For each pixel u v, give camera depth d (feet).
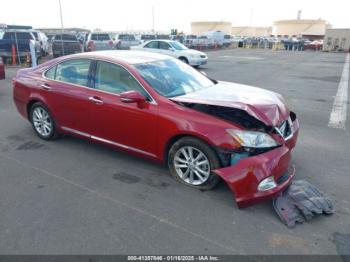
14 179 12.37
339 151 15.85
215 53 106.11
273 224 9.68
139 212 10.26
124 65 13.06
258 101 11.75
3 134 17.61
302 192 10.97
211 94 12.71
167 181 12.30
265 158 10.09
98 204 10.68
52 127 15.97
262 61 72.69
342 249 8.62
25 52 54.29
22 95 16.83
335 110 24.93
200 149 11.08
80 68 14.47
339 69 56.95
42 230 9.29
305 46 148.97
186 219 9.91
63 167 13.48
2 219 9.79
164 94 12.25
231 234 9.22
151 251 8.53
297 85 37.55
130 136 12.84
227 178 10.11
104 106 13.20
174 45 54.19
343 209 10.55
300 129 19.57
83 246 8.66
